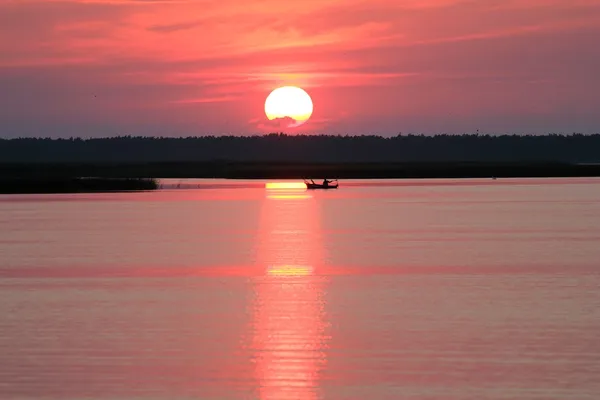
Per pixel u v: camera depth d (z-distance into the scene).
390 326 83.38
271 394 62.50
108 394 62.56
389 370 68.19
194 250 146.62
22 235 175.50
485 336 78.94
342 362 70.62
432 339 77.94
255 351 74.19
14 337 79.56
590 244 151.25
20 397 61.94
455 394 62.03
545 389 62.91
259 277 114.75
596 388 63.00
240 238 168.38
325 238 166.62
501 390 62.81
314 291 103.25
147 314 89.88
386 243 155.50
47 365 70.00
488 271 118.06
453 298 97.75
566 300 95.69
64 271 121.38
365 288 105.12
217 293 102.38
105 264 128.50
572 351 73.25
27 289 105.88
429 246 149.62
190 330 82.25
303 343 76.94
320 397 61.69
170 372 67.88
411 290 103.25
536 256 134.25
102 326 84.12
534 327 82.31
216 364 70.12
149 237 171.00
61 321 86.50
